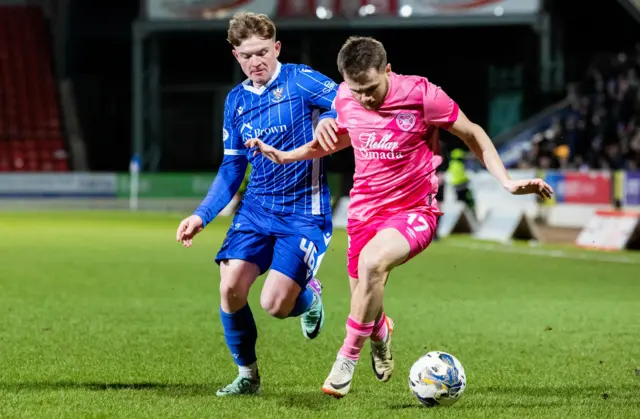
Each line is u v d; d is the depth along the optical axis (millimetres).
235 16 15961
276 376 17938
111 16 109125
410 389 15258
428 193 15453
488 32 106000
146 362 19172
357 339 14797
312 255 16188
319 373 18266
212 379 17547
